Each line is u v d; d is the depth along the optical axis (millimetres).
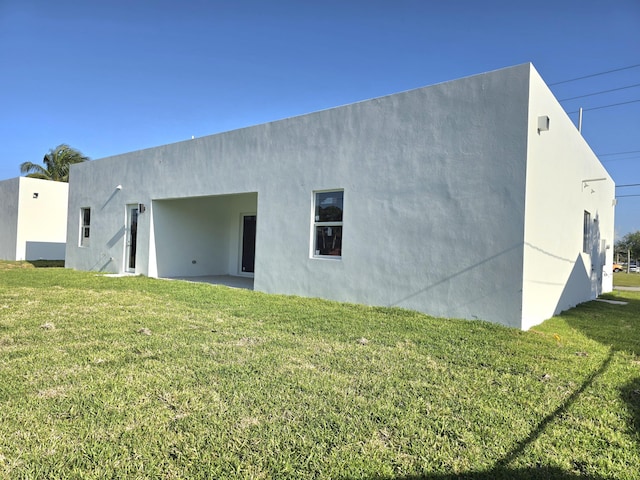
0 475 2230
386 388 3672
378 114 7777
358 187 8008
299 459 2490
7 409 3051
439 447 2680
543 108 6703
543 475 2398
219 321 6316
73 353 4496
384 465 2455
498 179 6281
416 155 7223
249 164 10055
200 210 13805
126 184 13477
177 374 3883
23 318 6211
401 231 7367
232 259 14484
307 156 8891
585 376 4160
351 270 8055
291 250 9125
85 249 15055
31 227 20641
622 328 6977
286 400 3344
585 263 10938
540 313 6883
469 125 6621
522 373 4203
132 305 7555
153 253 12586
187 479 2258
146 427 2818
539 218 6672
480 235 6438
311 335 5559
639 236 59281
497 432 2898
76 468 2316
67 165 36219
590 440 2832
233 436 2734
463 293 6582
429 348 5031
